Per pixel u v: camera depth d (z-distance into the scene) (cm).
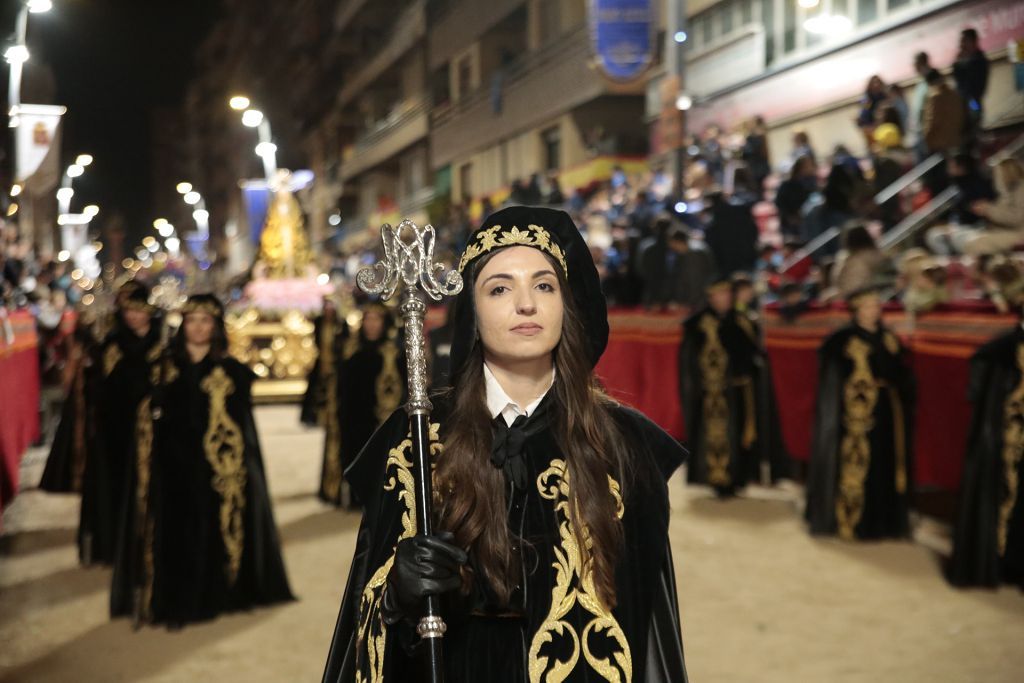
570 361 222
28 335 1300
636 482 217
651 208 1579
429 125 4012
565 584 206
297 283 1988
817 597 639
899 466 793
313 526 882
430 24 3938
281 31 6519
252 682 508
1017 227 1004
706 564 724
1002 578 660
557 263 222
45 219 1983
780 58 1928
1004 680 492
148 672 526
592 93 2569
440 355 865
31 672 530
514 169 3173
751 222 1291
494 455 214
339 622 218
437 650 189
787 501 955
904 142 1364
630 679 202
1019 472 646
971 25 1452
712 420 966
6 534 880
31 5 1522
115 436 764
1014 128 1244
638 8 1944
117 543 636
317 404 1026
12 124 1566
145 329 773
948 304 820
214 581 614
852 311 808
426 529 200
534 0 2959
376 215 4288
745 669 510
